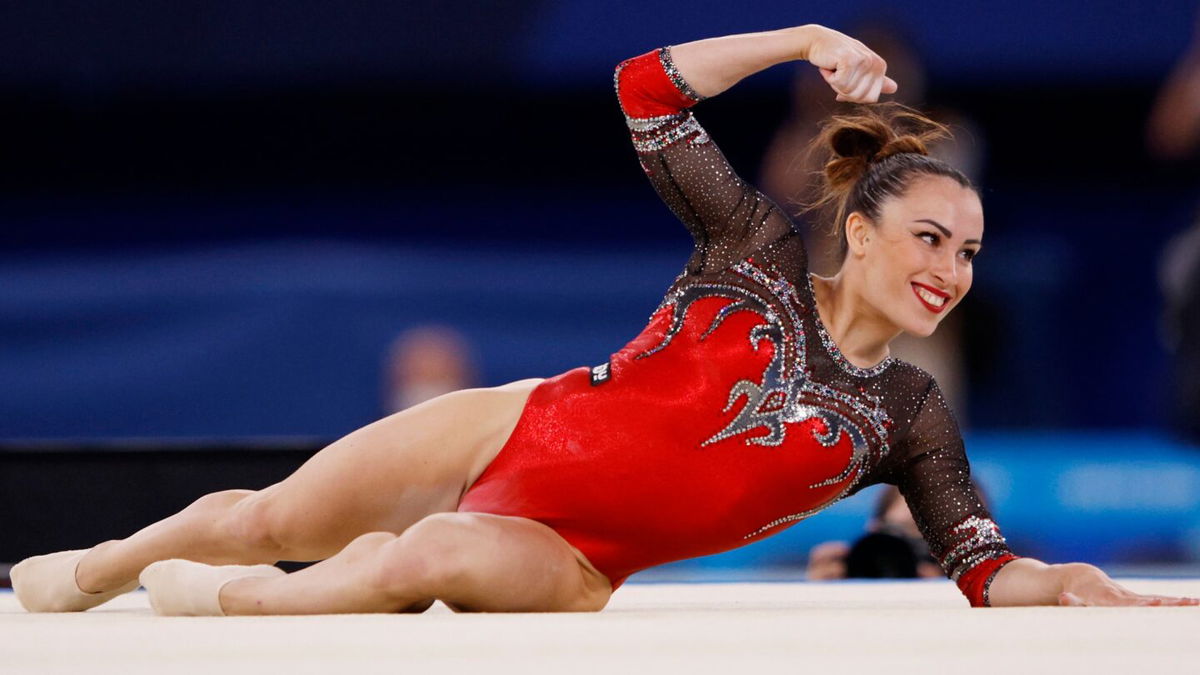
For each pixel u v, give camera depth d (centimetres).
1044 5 2836
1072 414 2667
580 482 919
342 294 2848
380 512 959
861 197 983
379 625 684
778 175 2247
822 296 980
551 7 2888
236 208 2970
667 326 956
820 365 954
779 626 684
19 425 2723
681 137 970
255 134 2962
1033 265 2798
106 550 1020
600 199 2980
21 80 2894
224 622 729
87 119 2930
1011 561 963
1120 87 2877
